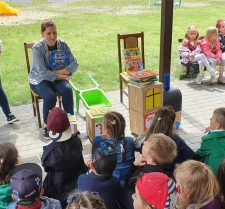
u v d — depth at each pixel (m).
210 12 13.46
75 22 11.64
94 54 8.09
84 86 6.12
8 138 4.37
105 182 2.41
